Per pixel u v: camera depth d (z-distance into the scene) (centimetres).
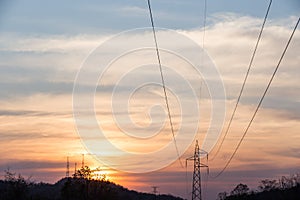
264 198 10019
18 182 7606
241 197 10956
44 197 8188
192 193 8756
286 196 9400
